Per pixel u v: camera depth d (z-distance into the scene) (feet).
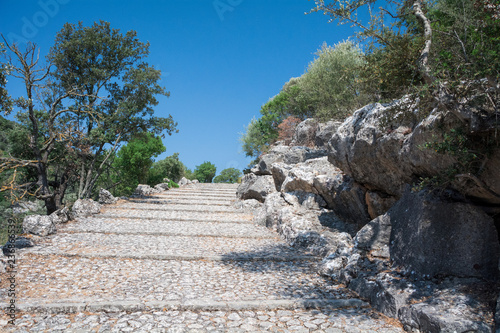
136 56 64.95
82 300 16.26
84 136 56.24
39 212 62.44
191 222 40.09
